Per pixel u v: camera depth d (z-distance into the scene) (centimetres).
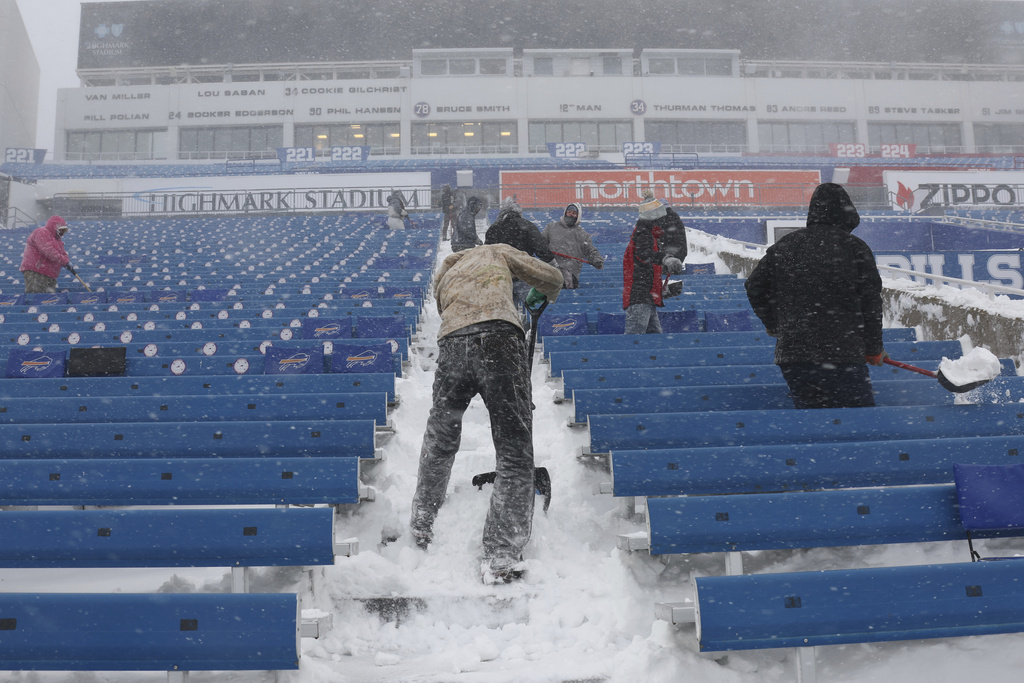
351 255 1541
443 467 304
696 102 4106
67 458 349
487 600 270
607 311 821
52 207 3005
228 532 248
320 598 269
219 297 930
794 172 2948
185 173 3647
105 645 206
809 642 210
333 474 297
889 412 341
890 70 4412
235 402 418
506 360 288
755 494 279
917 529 256
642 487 295
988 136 4266
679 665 220
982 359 321
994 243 2028
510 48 4225
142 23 4362
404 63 4331
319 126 4147
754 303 371
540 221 2183
